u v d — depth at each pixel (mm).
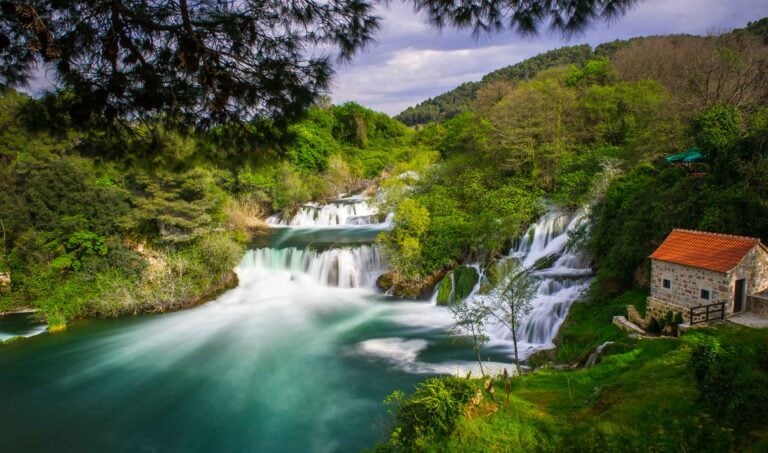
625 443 11047
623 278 22812
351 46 7148
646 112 37094
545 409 13969
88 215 33344
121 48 6180
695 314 16844
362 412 18484
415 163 58281
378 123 92938
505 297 21281
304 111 7730
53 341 26734
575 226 29781
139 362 23906
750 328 15852
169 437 17656
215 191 44375
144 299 30875
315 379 21469
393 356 23375
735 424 10445
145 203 33938
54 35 5906
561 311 23641
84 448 17188
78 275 32469
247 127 8023
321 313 29953
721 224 19312
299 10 6766
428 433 12578
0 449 17234
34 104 6715
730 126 21875
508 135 41375
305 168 63375
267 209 54062
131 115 7082
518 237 33531
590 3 6133
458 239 33312
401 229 34594
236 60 7066
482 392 13922
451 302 30188
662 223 21516
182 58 6270
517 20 6562
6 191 34156
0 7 5309
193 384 21594
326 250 35812
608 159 33781
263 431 17703
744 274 17188
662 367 14539
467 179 41875
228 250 34469
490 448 11773
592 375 16125
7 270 33125
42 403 20297
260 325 28281
